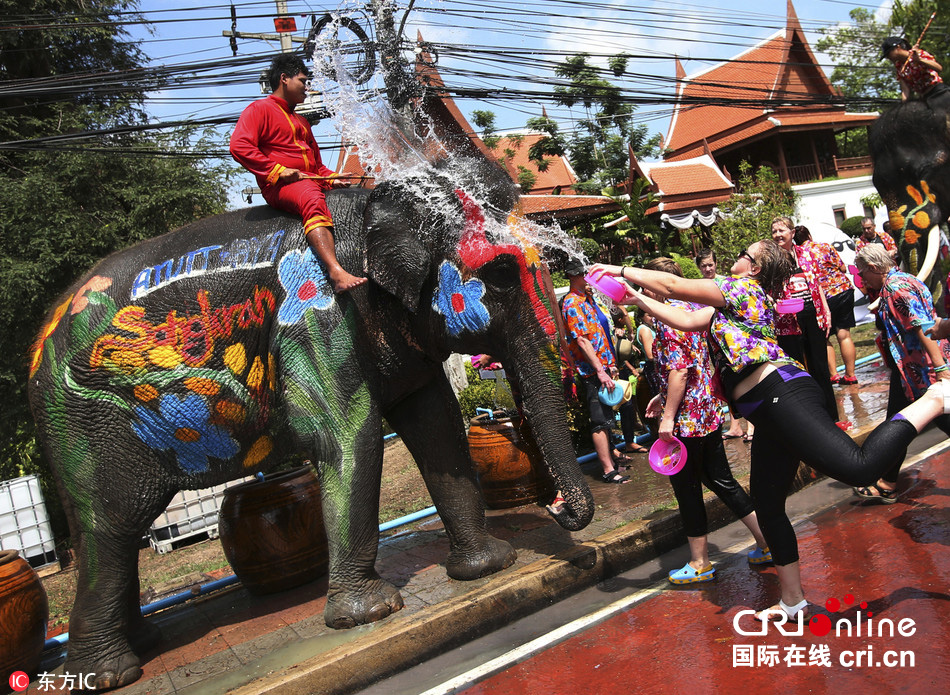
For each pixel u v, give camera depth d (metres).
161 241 4.57
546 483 6.38
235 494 5.30
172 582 6.58
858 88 40.03
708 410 4.36
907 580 4.00
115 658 4.22
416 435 4.97
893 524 4.88
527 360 4.45
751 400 3.67
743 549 5.00
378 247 4.38
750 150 33.56
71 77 8.04
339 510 4.41
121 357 4.23
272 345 4.49
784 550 3.73
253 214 4.68
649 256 20.38
